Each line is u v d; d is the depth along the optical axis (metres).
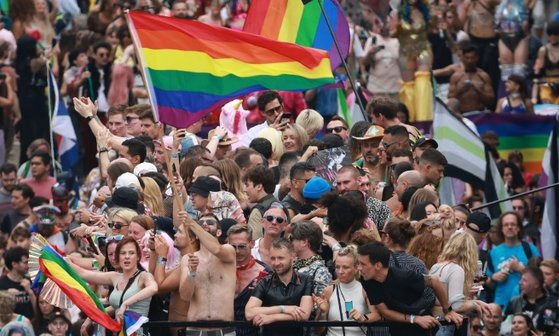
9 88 64.19
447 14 68.31
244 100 54.69
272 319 36.41
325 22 50.25
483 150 54.59
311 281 37.09
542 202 59.09
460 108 66.31
